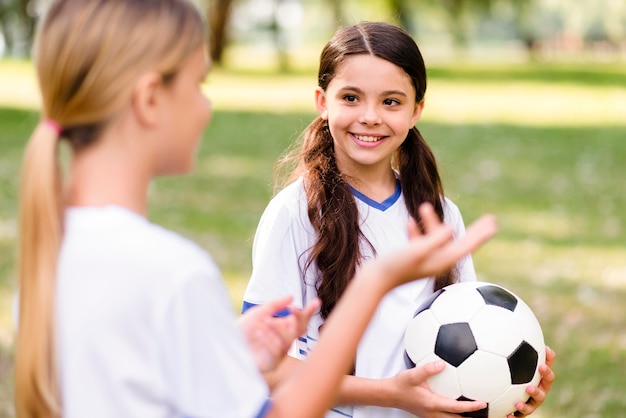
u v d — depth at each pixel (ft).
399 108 8.87
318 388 5.01
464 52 159.94
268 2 103.65
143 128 5.24
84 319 4.95
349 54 8.82
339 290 8.50
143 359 4.87
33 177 5.12
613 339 17.39
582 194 32.76
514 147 45.34
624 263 23.26
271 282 8.49
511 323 8.34
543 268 22.58
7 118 51.55
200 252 5.17
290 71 100.89
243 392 4.94
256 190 32.37
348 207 8.77
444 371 8.19
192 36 5.33
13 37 64.69
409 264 5.07
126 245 5.01
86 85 5.06
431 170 9.57
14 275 20.53
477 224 5.18
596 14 147.43
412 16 116.37
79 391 4.93
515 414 8.45
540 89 82.94
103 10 5.13
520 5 109.60
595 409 14.34
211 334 4.88
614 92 80.33
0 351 15.84
